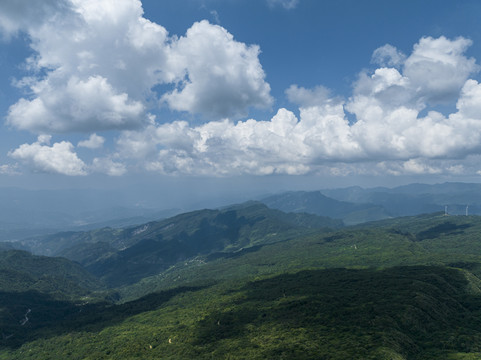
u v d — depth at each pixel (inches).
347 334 7834.6
